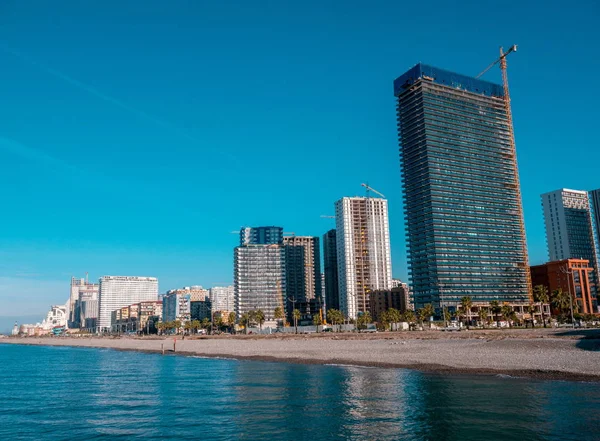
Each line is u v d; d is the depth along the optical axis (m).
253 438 43.62
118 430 48.53
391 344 122.12
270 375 86.31
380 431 43.84
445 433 41.94
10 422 53.72
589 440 37.94
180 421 51.31
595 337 96.56
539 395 53.81
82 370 114.25
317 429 45.62
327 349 125.44
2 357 178.50
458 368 77.44
